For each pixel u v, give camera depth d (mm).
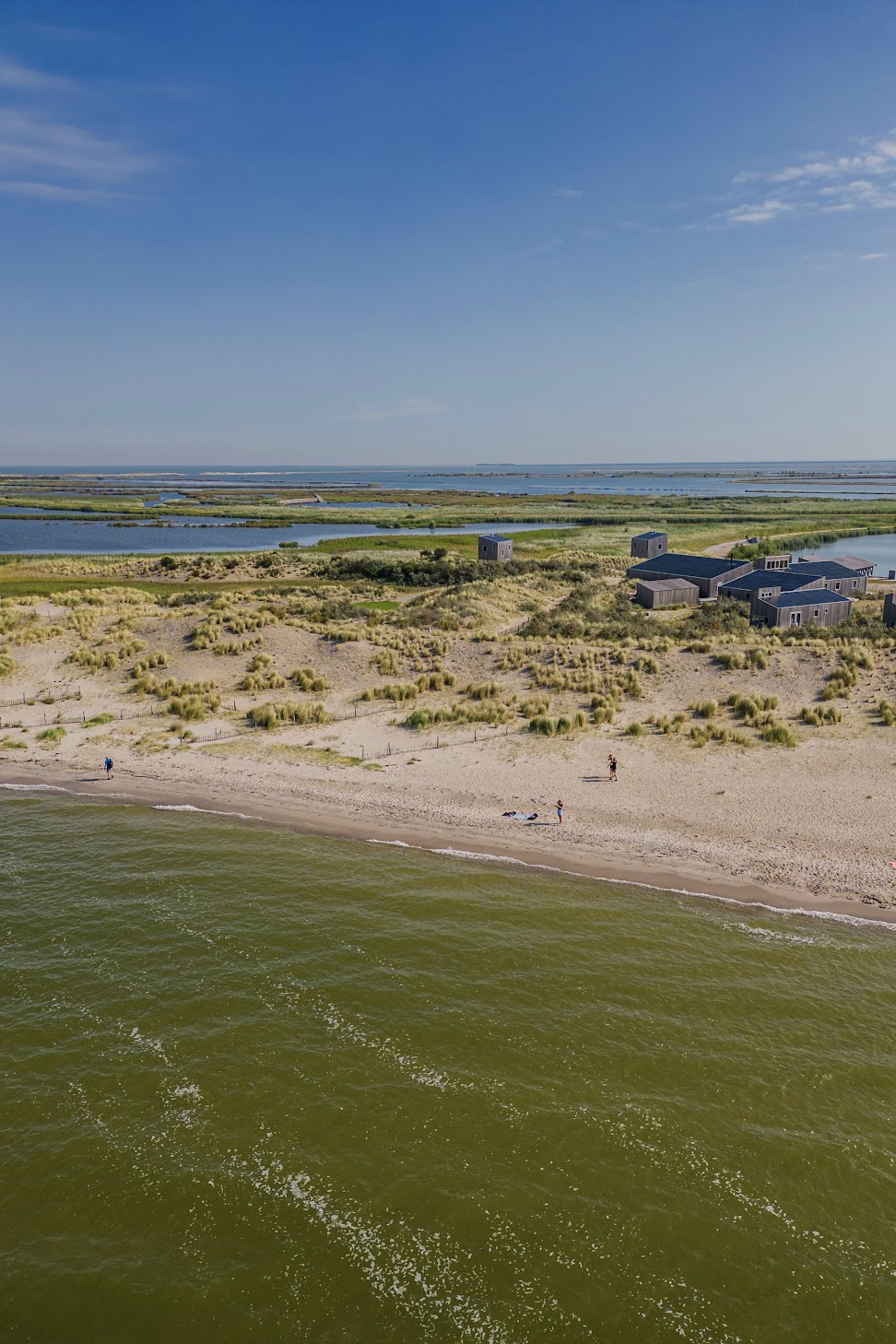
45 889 30188
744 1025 22625
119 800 38562
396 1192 17359
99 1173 17734
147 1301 15039
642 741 44438
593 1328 14609
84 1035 22031
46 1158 18078
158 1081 20391
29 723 48969
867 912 28562
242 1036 22078
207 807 37844
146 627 64188
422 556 123250
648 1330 14562
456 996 23875
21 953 25875
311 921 28016
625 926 27719
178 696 52719
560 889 30297
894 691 48812
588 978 24750
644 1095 20016
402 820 36219
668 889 30266
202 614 67188
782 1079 20531
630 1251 16062
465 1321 14727
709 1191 17359
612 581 101438
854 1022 22750
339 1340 14414
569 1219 16750
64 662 58062
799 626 70438
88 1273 15555
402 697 52312
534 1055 21391
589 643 62344
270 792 39375
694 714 48094
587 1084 20375
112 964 25344
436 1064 21078
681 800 37500
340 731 47250
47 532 171500
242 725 48219
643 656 57094
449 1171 17875
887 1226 16594
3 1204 16953
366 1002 23578
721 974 24984
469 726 47406
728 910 28766
